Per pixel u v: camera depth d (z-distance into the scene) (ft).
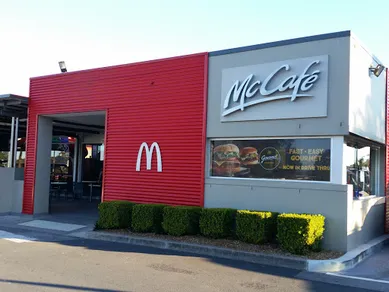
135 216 34.78
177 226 32.50
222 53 35.32
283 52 32.22
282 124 31.91
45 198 48.44
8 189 48.29
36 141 47.50
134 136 40.11
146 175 38.91
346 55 29.73
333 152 30.19
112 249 30.19
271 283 22.04
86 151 69.31
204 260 27.09
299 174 31.55
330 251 28.45
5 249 29.43
